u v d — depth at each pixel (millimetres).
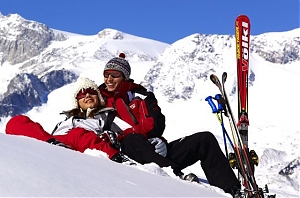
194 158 5086
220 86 4195
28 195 2301
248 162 3936
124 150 5078
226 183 4703
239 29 4738
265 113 140250
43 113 171250
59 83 193250
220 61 175375
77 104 5539
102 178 3107
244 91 4320
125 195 2822
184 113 149625
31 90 179875
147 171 4359
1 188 2301
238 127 4156
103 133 5164
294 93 152750
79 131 5016
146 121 5234
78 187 2666
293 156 88125
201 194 3705
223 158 4836
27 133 4938
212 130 132625
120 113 5453
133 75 188625
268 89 158750
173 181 4023
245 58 4625
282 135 117375
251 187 3898
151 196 3016
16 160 2893
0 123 166500
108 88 5719
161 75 175000
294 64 184000
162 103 161000
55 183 2600
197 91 165625
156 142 5012
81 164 3426
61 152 3820
